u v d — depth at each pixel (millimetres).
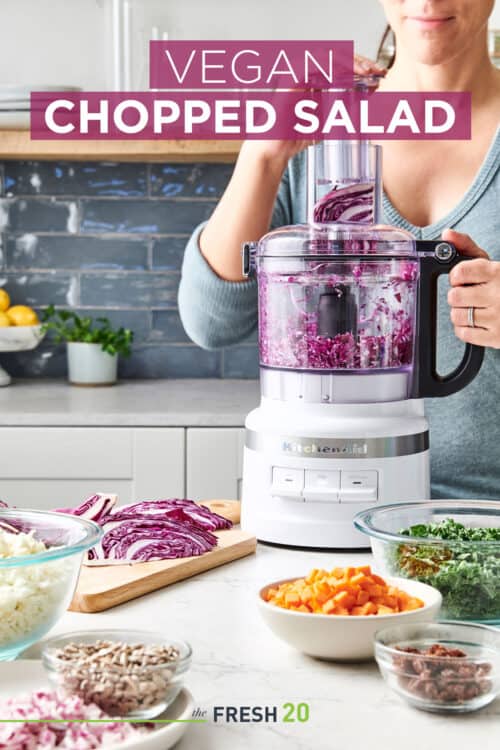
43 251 3674
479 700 1029
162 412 2918
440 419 2018
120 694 961
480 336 1646
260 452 1650
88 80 3561
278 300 1624
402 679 1043
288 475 1626
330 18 3434
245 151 1962
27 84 3252
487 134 2014
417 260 1635
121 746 907
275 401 1661
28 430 2895
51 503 2922
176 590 1436
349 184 1654
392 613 1155
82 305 3693
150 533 1529
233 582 1468
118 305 3693
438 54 1837
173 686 988
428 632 1110
